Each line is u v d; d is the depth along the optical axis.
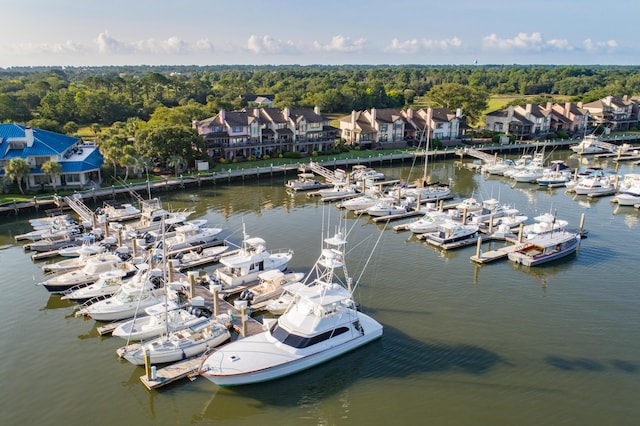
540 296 44.38
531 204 76.56
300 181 87.00
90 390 31.47
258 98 186.88
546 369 33.69
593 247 56.81
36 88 165.12
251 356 32.09
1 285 46.22
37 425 28.56
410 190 79.00
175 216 65.12
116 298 40.25
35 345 36.38
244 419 29.23
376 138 123.75
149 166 88.56
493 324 39.41
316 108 122.62
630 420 29.05
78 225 61.12
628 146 121.44
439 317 40.44
